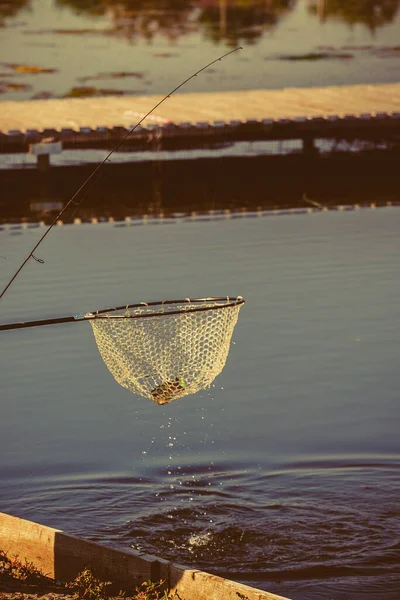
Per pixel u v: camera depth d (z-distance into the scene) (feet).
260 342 48.34
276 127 87.10
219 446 38.37
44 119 87.51
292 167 92.07
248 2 194.90
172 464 36.78
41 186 84.07
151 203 79.92
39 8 192.54
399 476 35.83
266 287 56.29
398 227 71.00
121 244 66.39
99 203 80.07
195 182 86.94
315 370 45.14
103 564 26.58
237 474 36.27
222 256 63.00
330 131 89.25
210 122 85.46
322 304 53.47
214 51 146.00
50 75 126.72
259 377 44.57
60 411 41.42
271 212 76.64
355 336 49.03
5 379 44.45
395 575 29.60
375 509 33.55
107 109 92.22
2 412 41.19
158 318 29.73
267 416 40.88
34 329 50.24
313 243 66.33
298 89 102.94
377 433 39.27
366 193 83.41
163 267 60.29
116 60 138.00
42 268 60.34
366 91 101.45
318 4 194.18
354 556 30.71
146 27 169.99
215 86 118.62
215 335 30.01
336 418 40.65
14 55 142.20
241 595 24.57
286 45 151.43
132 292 55.11
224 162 92.27
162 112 89.86
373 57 140.36
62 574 27.30
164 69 130.72
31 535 27.78
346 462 36.96
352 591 28.71
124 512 33.60
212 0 197.88
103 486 35.35
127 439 38.96
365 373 44.86
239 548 31.32
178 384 29.78
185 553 30.94
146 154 92.12
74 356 47.11
